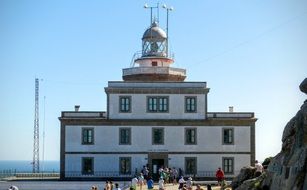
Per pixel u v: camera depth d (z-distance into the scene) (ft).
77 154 247.50
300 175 108.17
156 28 279.69
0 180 244.01
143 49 279.90
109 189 180.24
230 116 251.80
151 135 249.55
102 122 248.73
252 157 249.75
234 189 160.56
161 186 185.98
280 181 118.21
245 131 250.78
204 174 248.32
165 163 248.32
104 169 247.50
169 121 249.55
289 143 122.83
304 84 123.85
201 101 251.60
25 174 304.30
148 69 264.72
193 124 249.96
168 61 276.41
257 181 136.77
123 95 250.78
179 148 249.14
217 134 250.57
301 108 120.26
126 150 248.32
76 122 248.52
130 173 247.29
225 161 249.96
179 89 250.78
